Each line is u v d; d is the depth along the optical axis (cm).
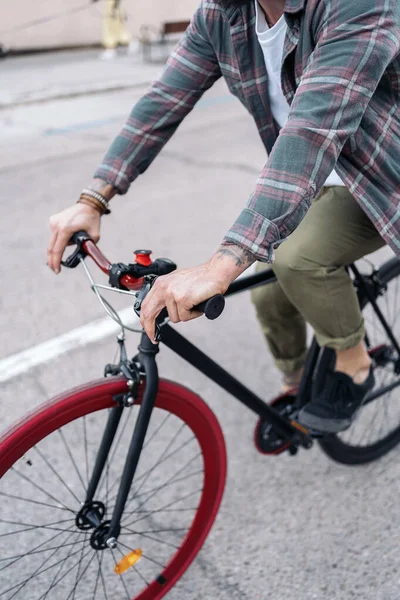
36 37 1223
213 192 543
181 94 188
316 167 143
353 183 163
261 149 663
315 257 182
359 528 227
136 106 191
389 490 245
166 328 170
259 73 169
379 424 265
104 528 179
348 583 206
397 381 254
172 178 576
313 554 217
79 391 163
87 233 180
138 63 1178
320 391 215
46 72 1076
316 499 240
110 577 209
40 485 246
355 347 206
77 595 203
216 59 183
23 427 157
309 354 218
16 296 378
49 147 684
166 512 236
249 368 318
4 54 1184
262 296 221
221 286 137
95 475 176
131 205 511
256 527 228
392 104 165
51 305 370
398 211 167
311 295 186
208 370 187
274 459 260
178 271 142
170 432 274
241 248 140
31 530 225
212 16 170
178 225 475
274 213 141
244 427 278
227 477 250
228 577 210
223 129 741
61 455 259
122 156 190
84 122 798
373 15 142
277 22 157
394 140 165
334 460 249
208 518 204
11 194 540
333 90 142
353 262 199
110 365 173
